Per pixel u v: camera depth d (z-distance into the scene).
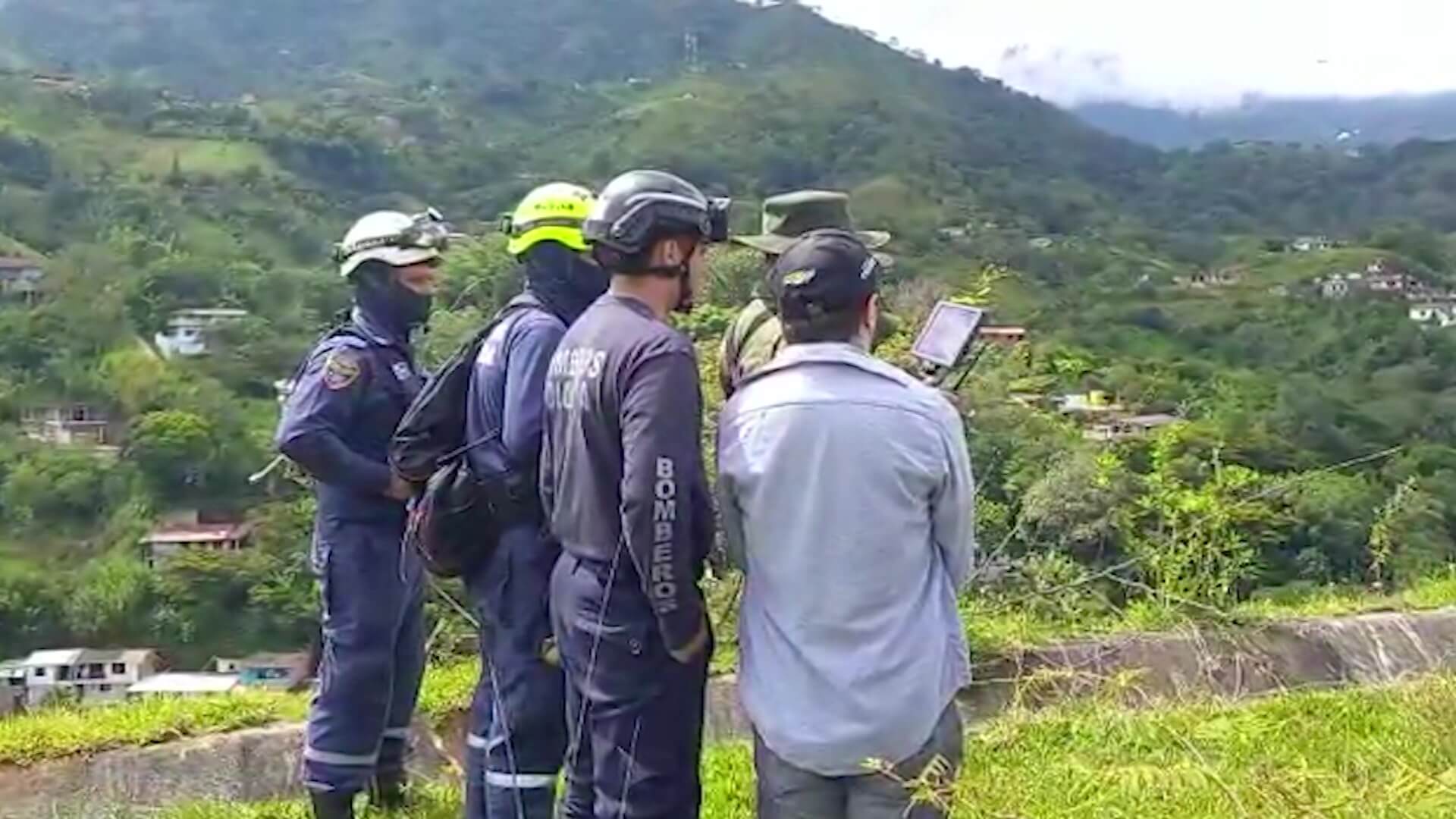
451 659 6.85
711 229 3.53
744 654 3.30
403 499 4.62
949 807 3.29
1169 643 6.82
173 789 5.82
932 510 3.27
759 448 3.23
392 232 4.60
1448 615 7.36
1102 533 7.15
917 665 3.19
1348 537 7.89
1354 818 3.57
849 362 3.25
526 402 3.86
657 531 3.24
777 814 3.31
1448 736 5.02
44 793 5.77
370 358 4.57
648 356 3.33
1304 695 6.10
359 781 4.65
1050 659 6.53
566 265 3.97
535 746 3.96
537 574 3.92
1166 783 3.91
